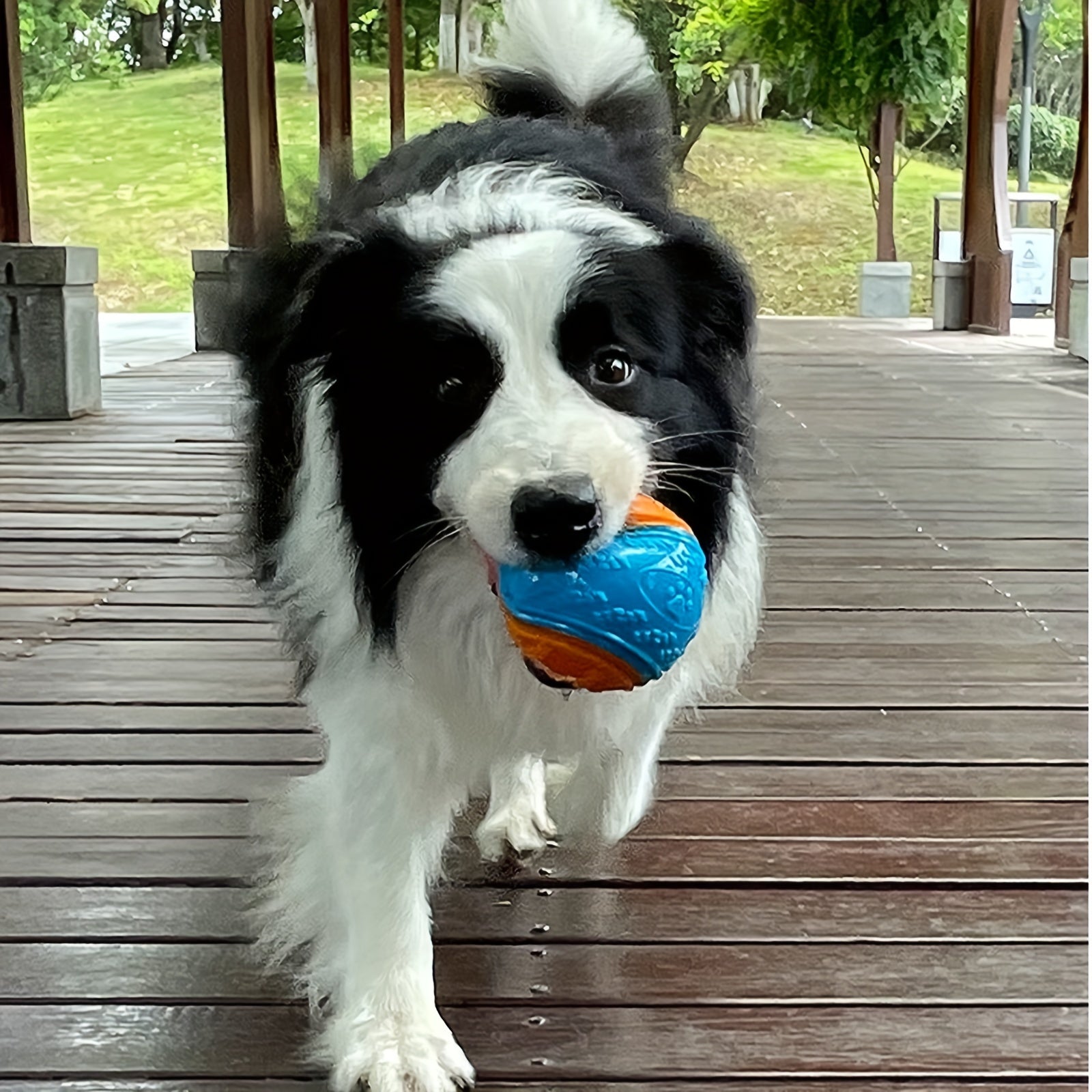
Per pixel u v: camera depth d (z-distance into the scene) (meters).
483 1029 0.74
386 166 0.85
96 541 1.65
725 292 0.78
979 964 0.80
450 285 0.68
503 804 0.92
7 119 2.75
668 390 0.73
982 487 1.99
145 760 1.04
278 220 0.88
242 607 1.39
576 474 0.63
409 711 0.75
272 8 3.62
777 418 2.60
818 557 1.61
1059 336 3.85
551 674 0.67
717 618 0.83
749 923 0.83
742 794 0.99
